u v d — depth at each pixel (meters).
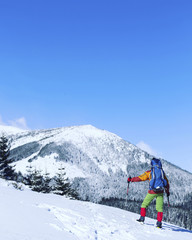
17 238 3.31
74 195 51.44
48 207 6.35
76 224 5.25
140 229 6.66
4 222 3.98
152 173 7.79
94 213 7.24
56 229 4.36
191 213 142.62
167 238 6.13
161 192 7.62
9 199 6.11
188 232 7.95
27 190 10.62
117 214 8.47
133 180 8.13
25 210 5.23
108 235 5.08
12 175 47.62
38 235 3.70
